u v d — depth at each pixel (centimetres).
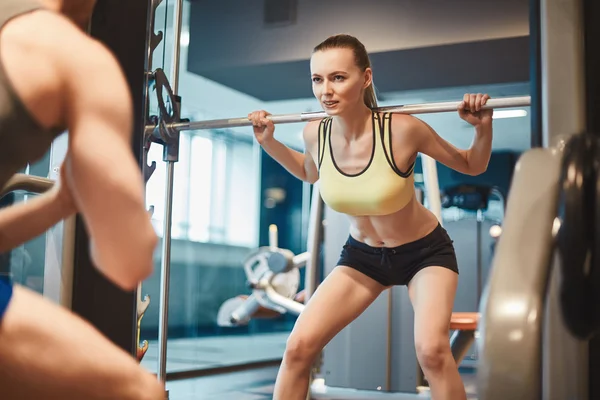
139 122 195
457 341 401
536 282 104
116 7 191
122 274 88
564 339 153
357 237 236
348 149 222
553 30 159
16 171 91
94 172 84
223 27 575
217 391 493
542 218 112
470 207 712
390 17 521
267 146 244
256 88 641
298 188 952
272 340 898
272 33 558
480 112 216
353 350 492
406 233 226
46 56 86
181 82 629
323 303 226
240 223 863
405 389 476
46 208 106
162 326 252
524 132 785
